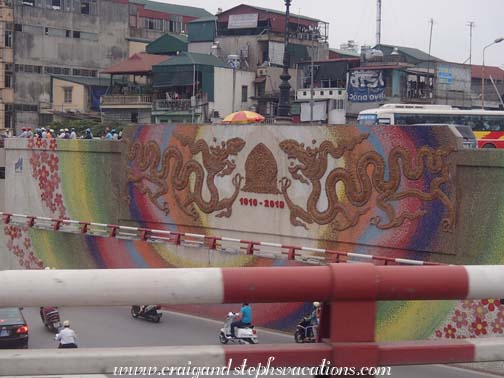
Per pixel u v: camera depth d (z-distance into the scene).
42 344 21.17
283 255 28.09
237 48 62.16
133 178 34.97
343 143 27.64
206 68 55.91
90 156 36.75
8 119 63.44
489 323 22.17
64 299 3.58
